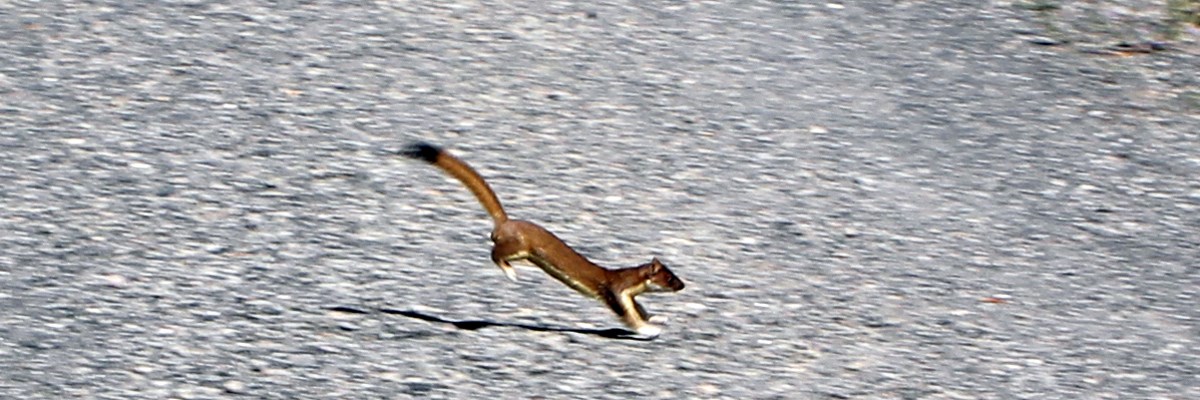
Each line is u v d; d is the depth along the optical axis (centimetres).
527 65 3316
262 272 2345
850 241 2600
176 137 2859
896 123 3122
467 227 2572
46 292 2225
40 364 2000
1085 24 3731
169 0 3572
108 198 2584
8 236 2411
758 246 2561
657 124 3056
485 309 2269
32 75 3108
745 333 2236
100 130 2869
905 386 2102
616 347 2164
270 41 3366
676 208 2697
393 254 2447
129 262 2348
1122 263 2583
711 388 2059
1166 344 2289
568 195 2727
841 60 3438
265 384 1991
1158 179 2952
